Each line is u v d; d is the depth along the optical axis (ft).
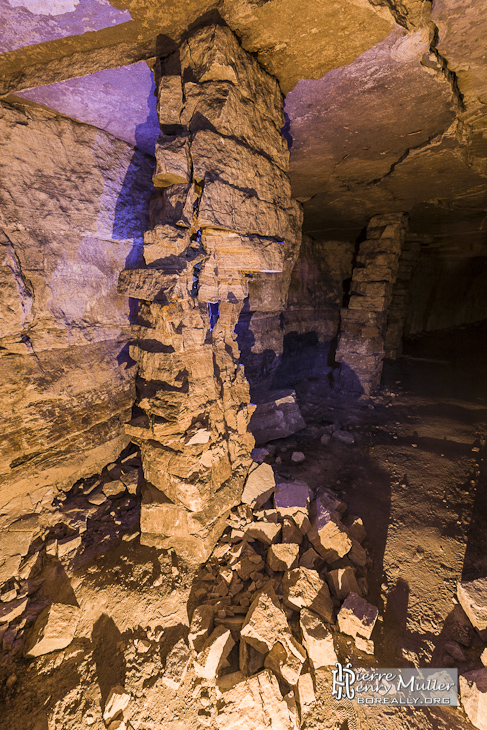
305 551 10.70
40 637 7.72
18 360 9.37
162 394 10.01
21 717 6.89
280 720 6.69
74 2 6.16
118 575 9.20
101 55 7.86
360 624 8.72
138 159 12.39
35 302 9.57
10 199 8.91
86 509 10.80
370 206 22.35
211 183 8.04
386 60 8.38
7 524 9.64
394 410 22.75
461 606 9.82
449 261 42.93
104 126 10.66
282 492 12.42
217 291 10.46
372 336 25.11
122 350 12.53
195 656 7.67
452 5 7.02
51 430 10.32
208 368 10.62
